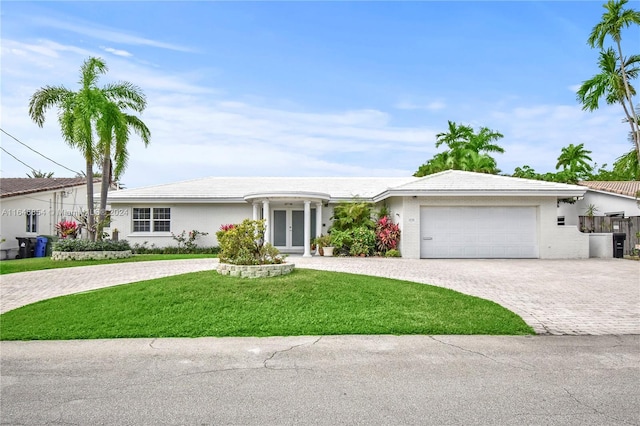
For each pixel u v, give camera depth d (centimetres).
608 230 2147
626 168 2231
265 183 2534
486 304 907
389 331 729
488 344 658
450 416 406
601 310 874
